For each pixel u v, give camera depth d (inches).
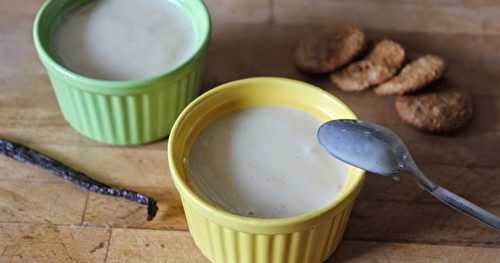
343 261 20.9
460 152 23.0
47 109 23.6
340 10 26.4
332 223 19.6
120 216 21.4
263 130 21.1
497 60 25.2
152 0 23.9
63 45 22.6
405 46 25.5
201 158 20.5
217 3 26.4
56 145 22.8
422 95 23.7
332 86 24.4
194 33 23.1
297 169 20.4
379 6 26.6
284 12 26.3
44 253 20.8
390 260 20.9
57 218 21.4
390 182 22.3
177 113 22.7
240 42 25.4
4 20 25.8
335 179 20.2
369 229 21.4
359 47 24.2
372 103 24.0
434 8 26.6
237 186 20.1
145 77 22.0
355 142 20.1
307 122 21.3
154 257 20.8
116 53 22.4
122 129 22.4
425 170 22.6
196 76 22.5
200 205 19.0
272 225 18.6
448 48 25.5
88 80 21.2
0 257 20.6
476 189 22.3
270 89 21.4
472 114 23.7
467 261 20.9
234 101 21.4
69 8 23.3
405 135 23.3
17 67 24.5
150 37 22.9
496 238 21.3
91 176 22.2
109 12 23.5
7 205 21.6
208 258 20.7
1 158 22.4
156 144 23.0
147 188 22.0
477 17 26.4
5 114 23.4
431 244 21.2
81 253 20.8
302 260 20.0
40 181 22.0
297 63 24.5
